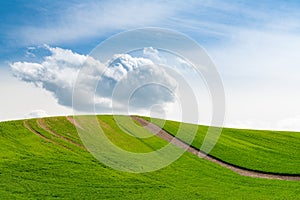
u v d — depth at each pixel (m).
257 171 46.06
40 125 55.38
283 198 34.78
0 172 37.41
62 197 32.25
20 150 44.81
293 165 48.53
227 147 54.72
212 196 34.62
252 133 64.44
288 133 66.06
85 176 38.16
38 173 37.97
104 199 32.44
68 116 60.19
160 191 35.44
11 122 55.56
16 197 31.28
